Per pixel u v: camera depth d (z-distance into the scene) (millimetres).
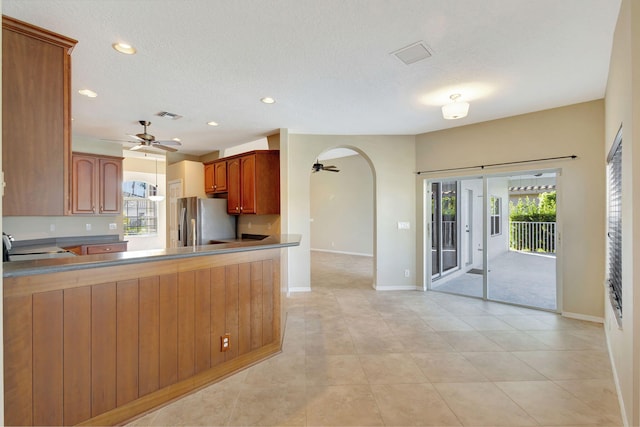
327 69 2613
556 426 1761
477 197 4500
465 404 1969
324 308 3998
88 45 2207
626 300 1836
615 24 2014
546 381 2232
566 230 3584
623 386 1895
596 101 3385
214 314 2277
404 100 3348
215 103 3404
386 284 4953
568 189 3564
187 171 5898
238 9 1829
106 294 1757
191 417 1854
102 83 2859
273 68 2588
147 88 2980
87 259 1712
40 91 1739
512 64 2551
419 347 2820
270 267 2711
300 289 4855
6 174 1639
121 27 1999
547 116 3689
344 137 4902
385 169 4922
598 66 2594
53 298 1575
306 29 2041
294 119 4031
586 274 3465
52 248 3564
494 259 4262
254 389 2152
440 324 3404
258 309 2596
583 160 3467
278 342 2756
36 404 1522
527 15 1916
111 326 1773
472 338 3016
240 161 5043
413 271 4965
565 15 1920
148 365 1921
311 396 2064
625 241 1879
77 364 1651
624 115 1847
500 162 4055
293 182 4852
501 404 1966
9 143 1649
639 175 1569
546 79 2846
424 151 4797
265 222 5105
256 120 4059
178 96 3189
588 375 2311
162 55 2361
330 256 8664
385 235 4945
